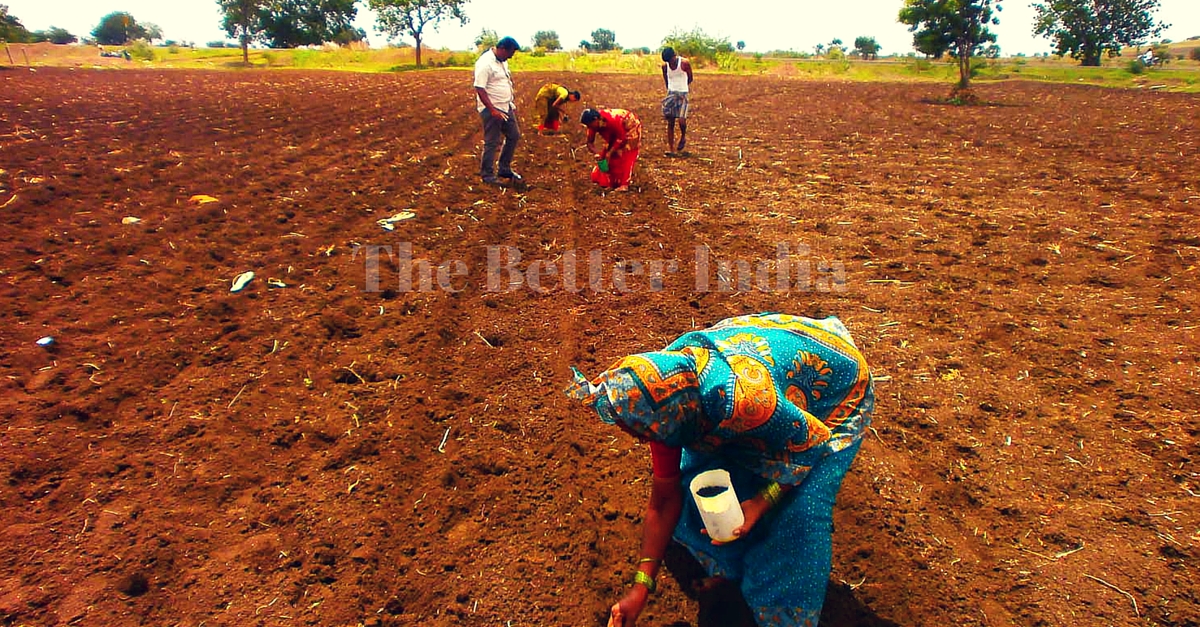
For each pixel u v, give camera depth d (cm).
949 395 502
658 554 288
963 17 2409
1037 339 575
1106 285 679
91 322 588
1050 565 356
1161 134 1537
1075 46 4522
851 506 398
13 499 390
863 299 662
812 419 279
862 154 1328
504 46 1017
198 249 755
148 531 373
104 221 823
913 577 353
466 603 339
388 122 1670
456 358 561
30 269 680
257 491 407
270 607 332
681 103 1285
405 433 460
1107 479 413
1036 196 991
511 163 1223
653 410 260
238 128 1477
